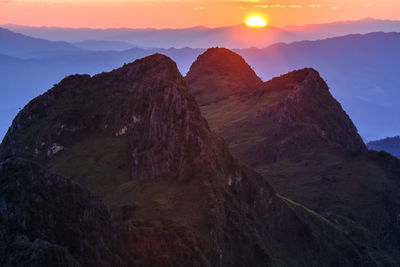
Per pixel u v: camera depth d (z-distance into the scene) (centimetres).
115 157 14200
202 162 12469
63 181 8925
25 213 8031
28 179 8444
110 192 12575
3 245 7525
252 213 13425
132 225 9888
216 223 11250
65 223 8394
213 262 10544
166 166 12619
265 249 12494
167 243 9825
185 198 11738
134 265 8969
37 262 7150
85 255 8269
